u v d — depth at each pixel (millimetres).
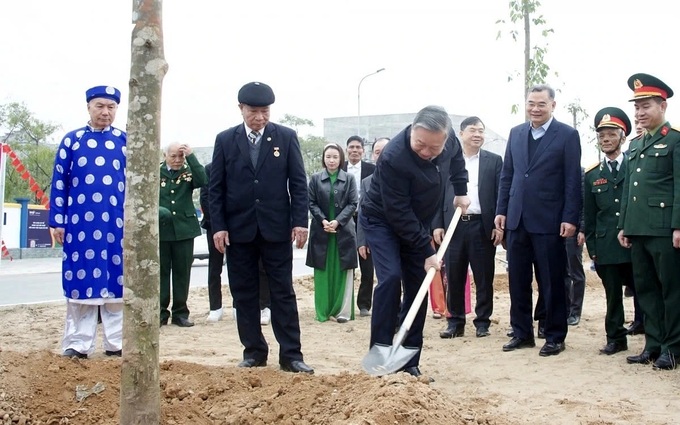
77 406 4070
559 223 6141
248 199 5266
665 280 5480
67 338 5746
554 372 5441
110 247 5770
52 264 22422
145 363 3475
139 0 3359
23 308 9414
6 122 37250
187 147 7820
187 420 3893
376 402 3578
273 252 5309
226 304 10117
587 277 13414
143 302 3459
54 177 5738
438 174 4953
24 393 4062
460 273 7262
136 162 3393
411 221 4812
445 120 4598
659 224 5430
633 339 7023
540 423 4066
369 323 8250
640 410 4367
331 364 5766
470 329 7801
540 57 11930
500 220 6633
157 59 3391
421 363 5828
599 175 6309
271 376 4617
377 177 4953
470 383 5094
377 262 4902
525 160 6312
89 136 5793
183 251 7957
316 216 8297
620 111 6395
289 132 5426
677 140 5406
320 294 8438
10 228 26344
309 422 3717
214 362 5812
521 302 6465
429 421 3490
